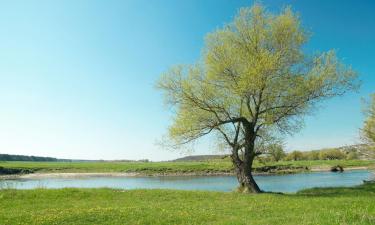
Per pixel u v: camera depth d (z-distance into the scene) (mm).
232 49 34125
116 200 27797
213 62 33969
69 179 90125
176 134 34438
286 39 34062
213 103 34250
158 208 22672
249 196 29906
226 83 34000
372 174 68188
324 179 69500
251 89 32094
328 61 33312
